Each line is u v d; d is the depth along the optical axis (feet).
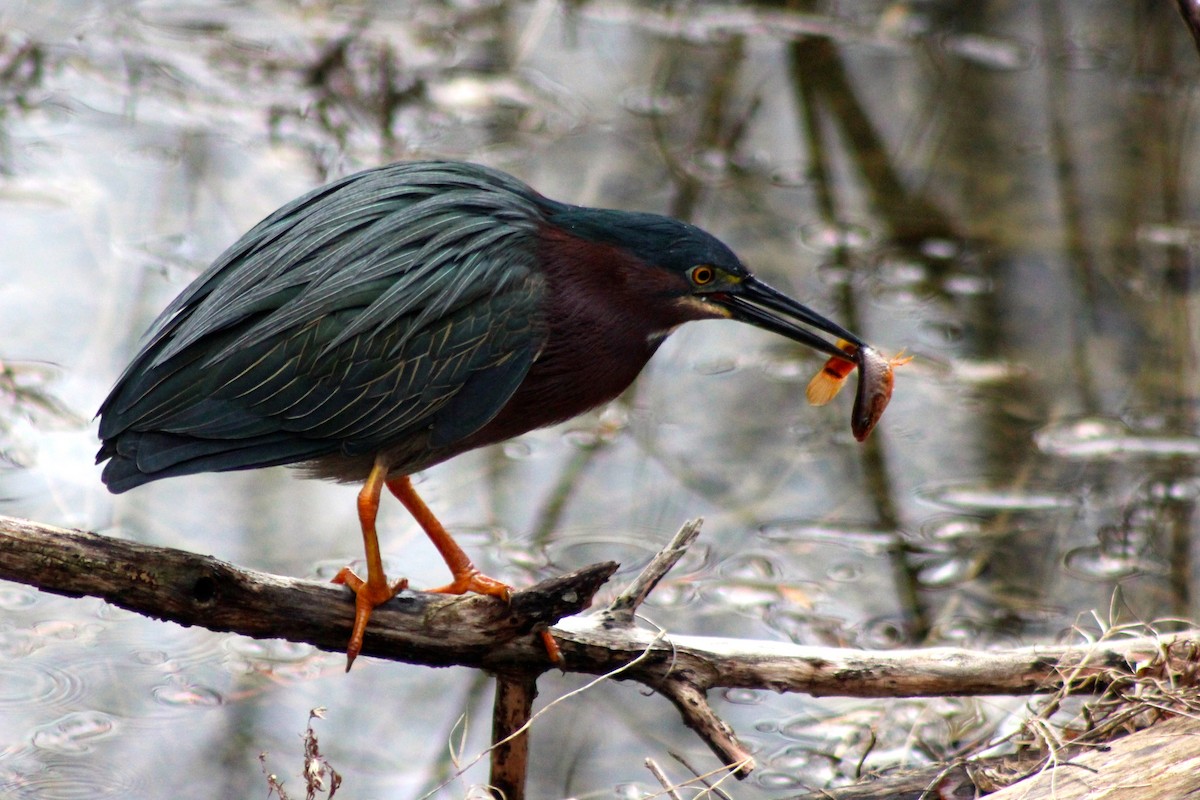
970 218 49.03
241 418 22.94
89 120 50.11
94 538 19.94
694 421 40.34
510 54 56.44
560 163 50.98
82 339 39.73
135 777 27.12
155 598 20.18
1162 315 44.47
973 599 33.76
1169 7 55.31
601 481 37.78
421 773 27.91
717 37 57.77
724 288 25.39
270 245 23.67
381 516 35.88
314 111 51.93
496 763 23.88
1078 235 48.03
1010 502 37.17
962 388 41.73
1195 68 54.85
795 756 28.55
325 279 23.30
